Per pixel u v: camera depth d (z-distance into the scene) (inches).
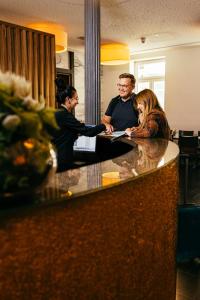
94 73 157.9
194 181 246.5
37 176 37.2
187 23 241.4
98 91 157.9
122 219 53.1
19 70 200.1
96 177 53.2
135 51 356.8
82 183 49.1
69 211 43.8
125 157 72.2
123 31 262.5
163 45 328.5
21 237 38.6
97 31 156.8
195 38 297.1
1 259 37.1
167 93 352.5
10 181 35.0
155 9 206.2
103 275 50.1
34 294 40.6
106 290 50.9
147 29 257.6
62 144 100.0
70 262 44.6
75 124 100.7
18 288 38.9
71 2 190.5
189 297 92.6
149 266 61.7
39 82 214.1
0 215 36.1
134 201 55.7
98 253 48.9
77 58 349.4
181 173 275.7
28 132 35.8
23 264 39.1
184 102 342.6
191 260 101.6
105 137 116.7
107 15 218.2
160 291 67.2
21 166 35.1
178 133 325.4
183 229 92.0
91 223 47.3
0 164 34.1
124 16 220.4
